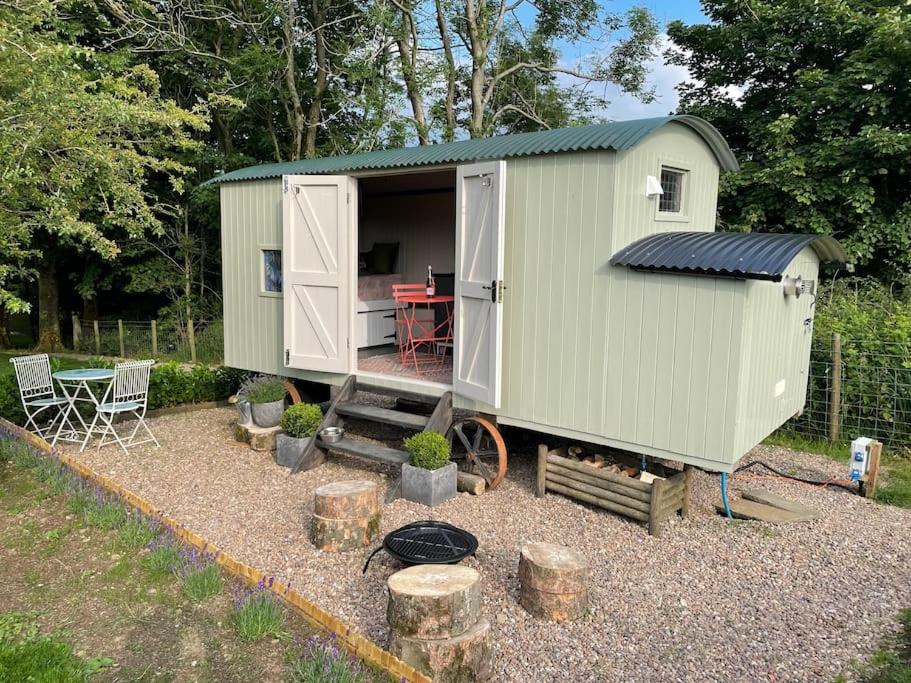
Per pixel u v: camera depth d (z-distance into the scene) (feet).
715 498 19.04
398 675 10.51
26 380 24.23
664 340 16.19
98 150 21.44
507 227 18.74
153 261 53.26
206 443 24.67
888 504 18.90
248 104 51.60
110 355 51.08
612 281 16.88
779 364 18.34
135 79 39.63
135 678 10.92
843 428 24.12
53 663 11.18
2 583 14.02
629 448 17.06
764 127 41.45
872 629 12.48
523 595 13.01
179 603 13.15
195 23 49.55
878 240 36.60
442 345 26.94
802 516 17.60
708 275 15.33
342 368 22.90
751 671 11.19
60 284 57.88
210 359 47.91
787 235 16.84
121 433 26.04
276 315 25.58
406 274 31.81
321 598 13.52
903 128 37.93
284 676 10.92
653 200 18.45
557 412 18.24
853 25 37.88
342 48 50.37
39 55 18.60
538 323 18.35
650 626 12.56
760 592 13.85
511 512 17.97
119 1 41.93
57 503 18.08
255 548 15.81
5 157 19.01
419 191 30.86
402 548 13.83
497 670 11.24
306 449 21.42
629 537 16.43
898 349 23.13
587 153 16.97
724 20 46.68
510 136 20.53
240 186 26.20
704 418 15.74
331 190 22.31
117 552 15.25
